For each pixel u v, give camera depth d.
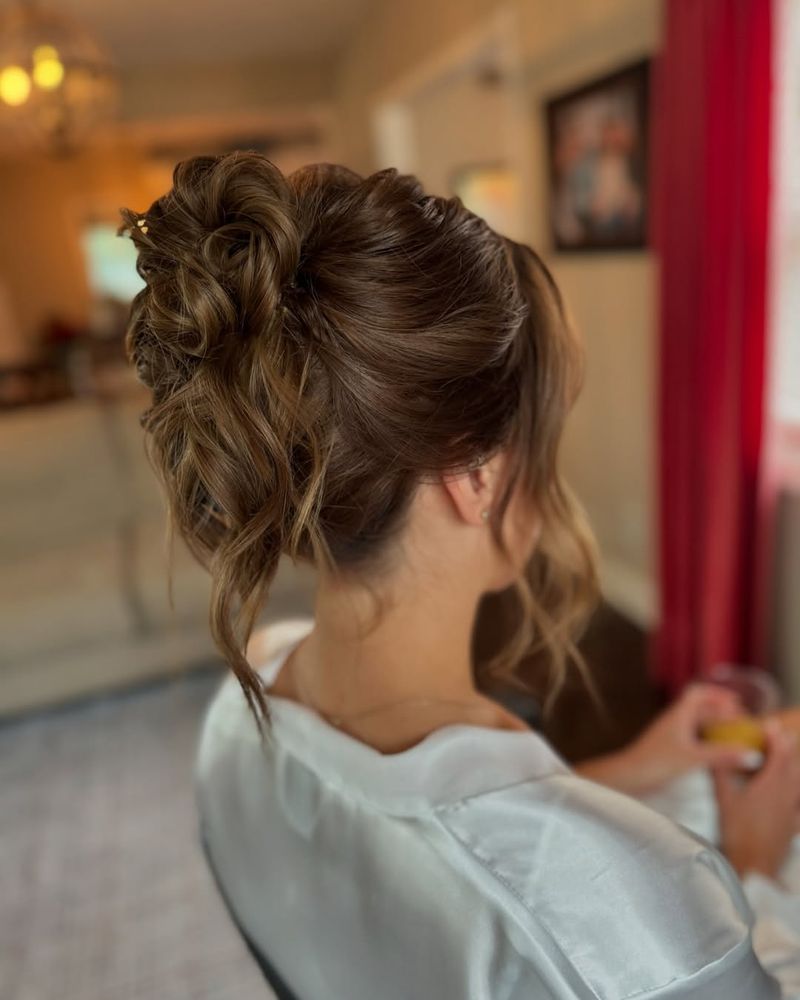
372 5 3.95
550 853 0.36
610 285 2.58
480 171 3.51
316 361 0.37
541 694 0.74
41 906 1.67
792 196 1.78
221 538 0.44
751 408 1.80
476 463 0.42
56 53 2.46
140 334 0.44
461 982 0.34
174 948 1.54
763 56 1.56
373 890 0.39
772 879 0.73
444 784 0.38
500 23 2.82
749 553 1.93
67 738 2.24
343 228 0.38
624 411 2.65
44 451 2.71
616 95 2.30
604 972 0.33
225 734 0.54
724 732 0.89
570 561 0.56
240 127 6.08
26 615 2.25
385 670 0.44
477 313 0.39
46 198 6.43
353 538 0.41
